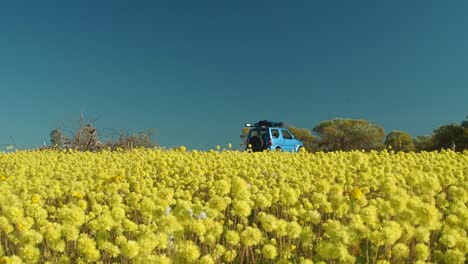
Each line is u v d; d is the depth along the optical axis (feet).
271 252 16.63
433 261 18.93
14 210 19.72
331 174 32.45
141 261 14.78
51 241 17.81
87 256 16.67
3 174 41.22
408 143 163.43
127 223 19.54
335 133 192.65
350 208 22.77
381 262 15.66
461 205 20.34
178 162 40.63
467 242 16.02
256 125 94.43
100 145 75.36
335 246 15.21
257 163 41.91
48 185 33.09
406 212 16.38
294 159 46.42
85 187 31.81
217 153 53.42
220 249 17.69
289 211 23.21
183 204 17.62
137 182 30.32
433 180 21.47
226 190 20.49
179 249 15.38
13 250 19.67
